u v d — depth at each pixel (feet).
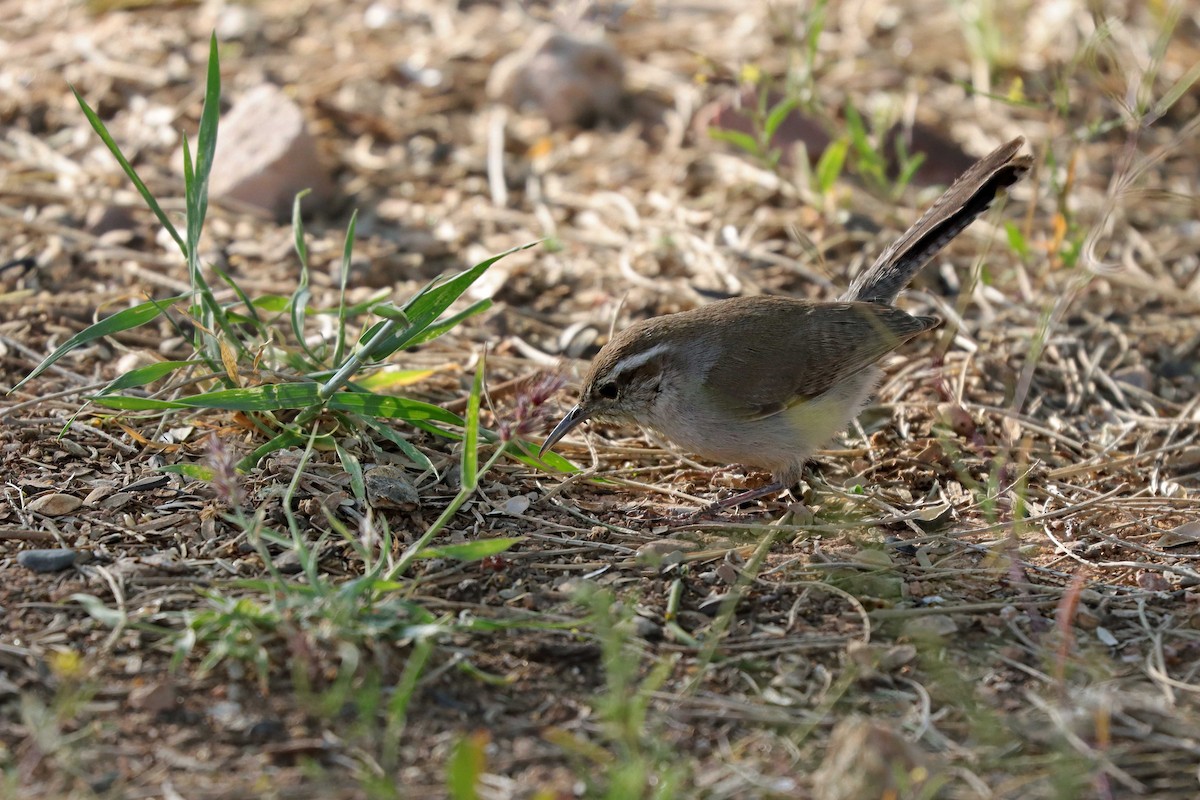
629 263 50.44
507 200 55.06
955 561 34.09
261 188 53.06
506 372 43.98
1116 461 39.50
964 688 28.43
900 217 53.52
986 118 60.39
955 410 41.32
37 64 62.95
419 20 68.69
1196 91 61.31
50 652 28.14
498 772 25.55
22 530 32.68
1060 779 25.00
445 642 29.09
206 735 26.02
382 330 34.99
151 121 58.54
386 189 55.52
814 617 31.07
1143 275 50.49
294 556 32.01
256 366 37.04
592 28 64.49
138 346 43.19
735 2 71.20
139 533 32.96
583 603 30.55
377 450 36.78
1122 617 31.40
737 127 57.47
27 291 46.11
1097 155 57.82
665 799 23.65
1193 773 25.89
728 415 36.09
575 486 37.88
